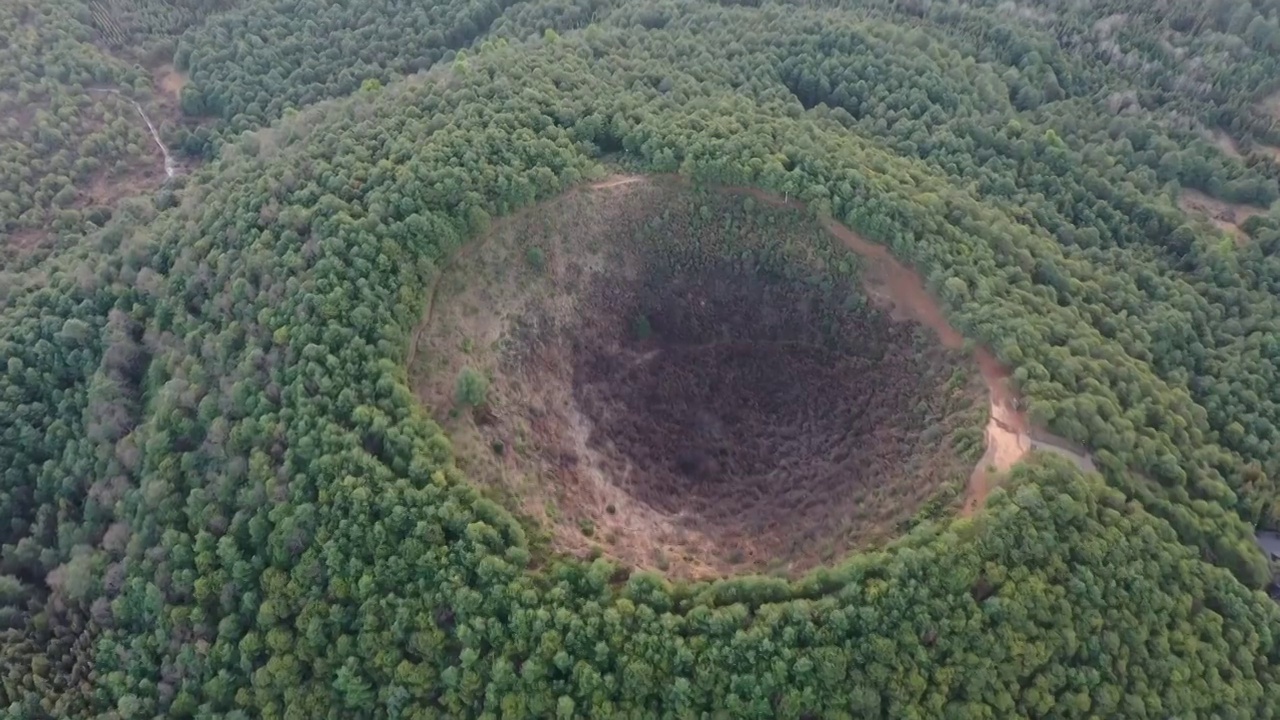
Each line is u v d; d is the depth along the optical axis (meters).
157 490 66.94
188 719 63.25
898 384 79.06
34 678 64.38
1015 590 62.03
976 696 60.47
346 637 61.69
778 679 60.00
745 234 85.06
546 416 78.12
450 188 77.69
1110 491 67.38
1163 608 64.44
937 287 77.69
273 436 66.44
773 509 76.31
